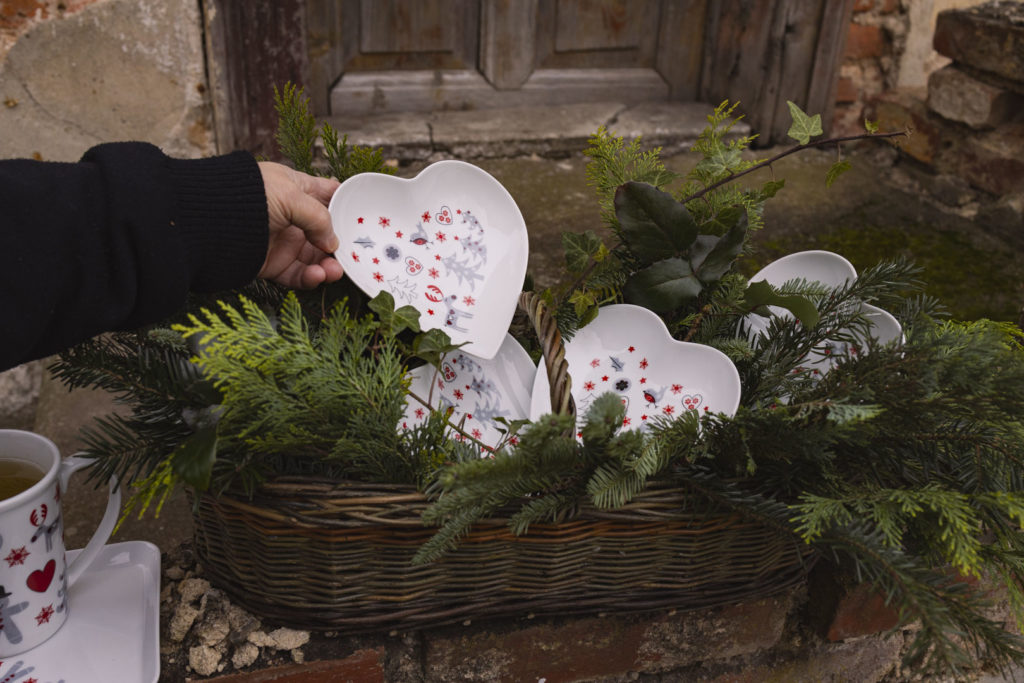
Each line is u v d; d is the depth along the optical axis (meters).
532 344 1.03
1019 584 0.94
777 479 0.86
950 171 2.03
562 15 2.20
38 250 0.74
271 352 0.74
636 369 0.95
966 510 0.77
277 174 0.85
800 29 2.12
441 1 2.13
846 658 1.18
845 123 2.32
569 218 1.78
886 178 2.12
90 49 1.65
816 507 0.77
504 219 0.97
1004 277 1.71
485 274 0.96
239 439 0.79
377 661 0.92
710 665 1.13
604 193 1.04
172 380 0.82
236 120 1.82
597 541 0.88
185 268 0.80
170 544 1.11
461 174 0.96
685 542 0.90
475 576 0.89
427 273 0.94
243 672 0.90
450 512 0.77
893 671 1.23
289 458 0.84
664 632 1.04
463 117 2.20
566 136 2.12
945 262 1.75
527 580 0.90
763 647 1.10
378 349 0.90
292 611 0.90
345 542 0.83
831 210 1.94
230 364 0.72
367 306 0.92
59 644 0.87
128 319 0.82
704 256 0.94
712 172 1.01
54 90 1.67
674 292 0.94
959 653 0.69
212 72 1.73
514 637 0.98
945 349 0.81
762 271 1.04
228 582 0.93
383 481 0.83
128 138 1.75
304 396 0.77
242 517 0.83
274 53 1.81
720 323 0.98
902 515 0.83
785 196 1.98
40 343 0.79
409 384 0.83
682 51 2.30
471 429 0.94
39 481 0.82
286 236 0.90
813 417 0.82
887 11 2.20
